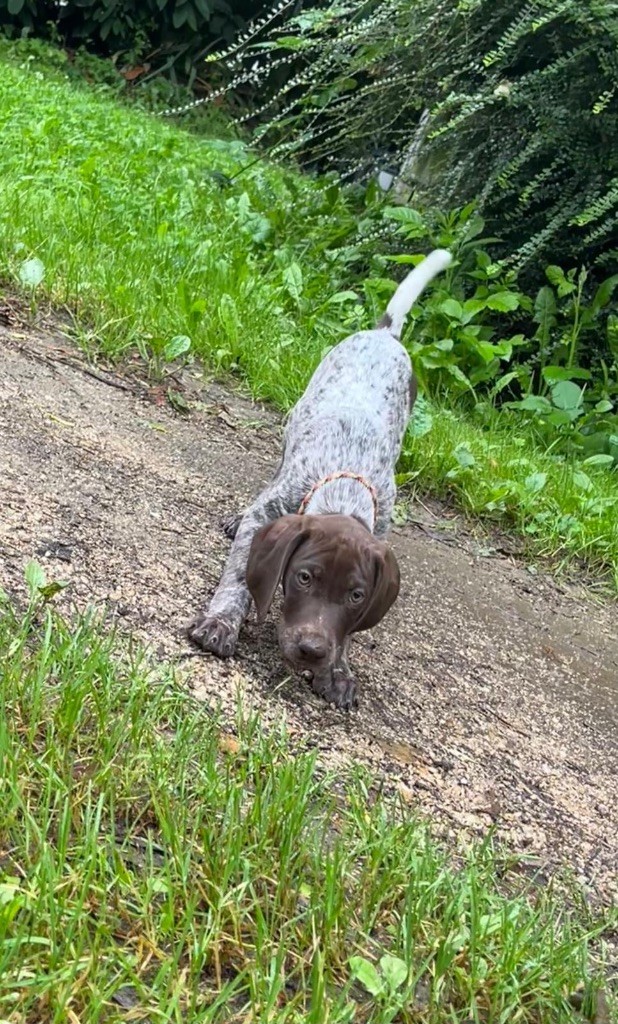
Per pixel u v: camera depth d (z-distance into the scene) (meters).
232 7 5.90
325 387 1.33
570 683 1.33
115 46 5.84
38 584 0.94
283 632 0.98
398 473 1.79
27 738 0.77
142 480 1.31
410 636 1.28
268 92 5.57
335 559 0.98
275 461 1.57
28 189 2.17
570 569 1.73
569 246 2.39
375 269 2.49
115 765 0.78
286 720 0.98
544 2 2.13
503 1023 0.72
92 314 1.75
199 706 0.92
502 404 2.25
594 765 1.15
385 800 0.93
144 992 0.63
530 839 0.98
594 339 2.40
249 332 1.94
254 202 2.89
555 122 2.26
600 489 1.97
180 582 1.12
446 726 1.11
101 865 0.69
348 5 2.59
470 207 2.31
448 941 0.75
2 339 1.56
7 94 3.39
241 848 0.75
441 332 2.22
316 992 0.66
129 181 2.68
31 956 0.62
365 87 2.59
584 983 0.78
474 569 1.59
